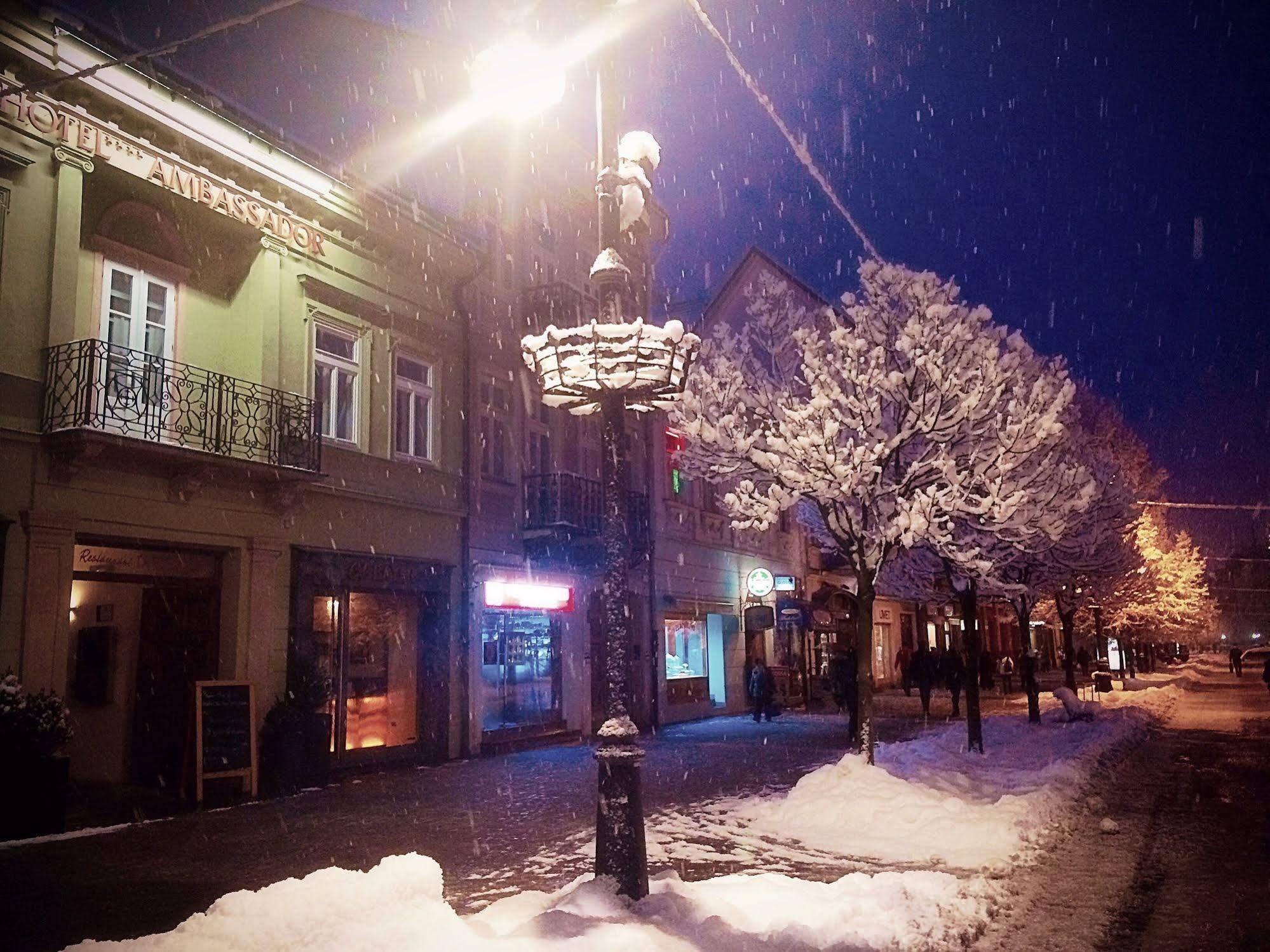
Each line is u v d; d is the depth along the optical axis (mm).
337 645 14695
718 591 26844
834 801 10125
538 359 6590
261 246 13875
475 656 17312
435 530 16766
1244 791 12000
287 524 13805
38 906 6969
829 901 6520
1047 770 12289
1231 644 111938
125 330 12336
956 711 25172
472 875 7891
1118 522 18891
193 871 8117
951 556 11438
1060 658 65938
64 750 13008
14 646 10445
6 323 10656
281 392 13711
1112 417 35406
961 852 8484
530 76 6645
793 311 14172
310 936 4484
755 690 24641
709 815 10531
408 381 16656
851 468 11188
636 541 21797
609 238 6824
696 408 12094
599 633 21562
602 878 6000
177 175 12648
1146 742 17891
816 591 33344
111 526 11477
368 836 9562
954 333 11367
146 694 13508
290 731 12766
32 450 10766
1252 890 7301
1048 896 7195
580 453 21344
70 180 11367
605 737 6188
